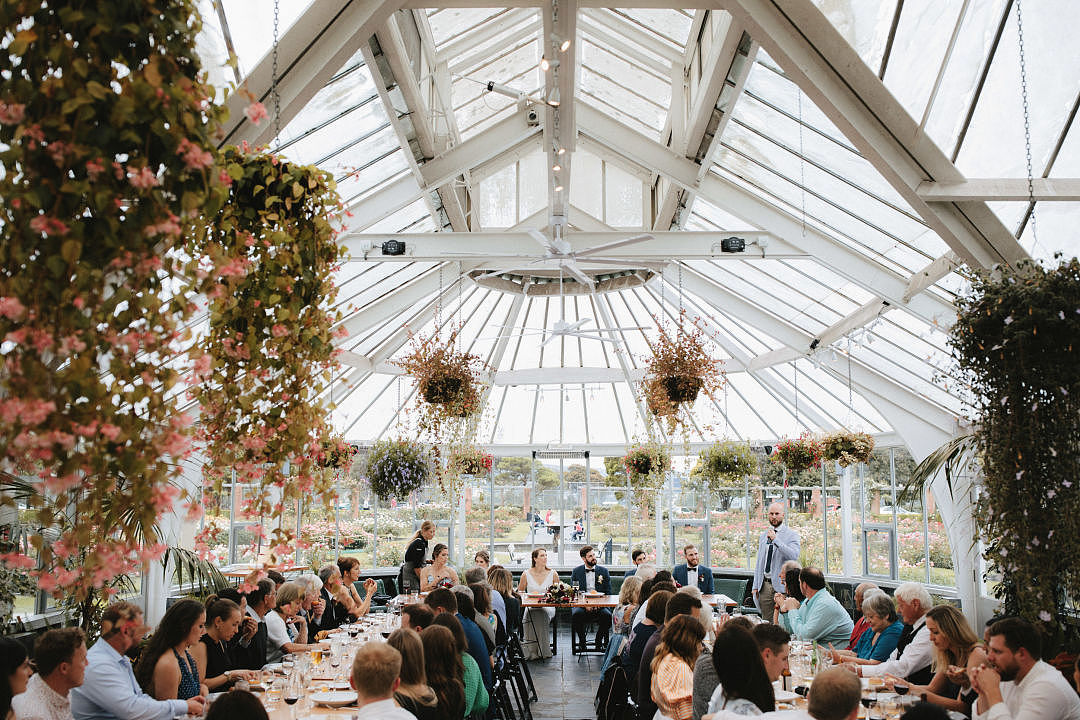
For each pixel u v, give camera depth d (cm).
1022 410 482
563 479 1670
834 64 543
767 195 858
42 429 176
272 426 290
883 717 455
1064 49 480
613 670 568
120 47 181
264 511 294
